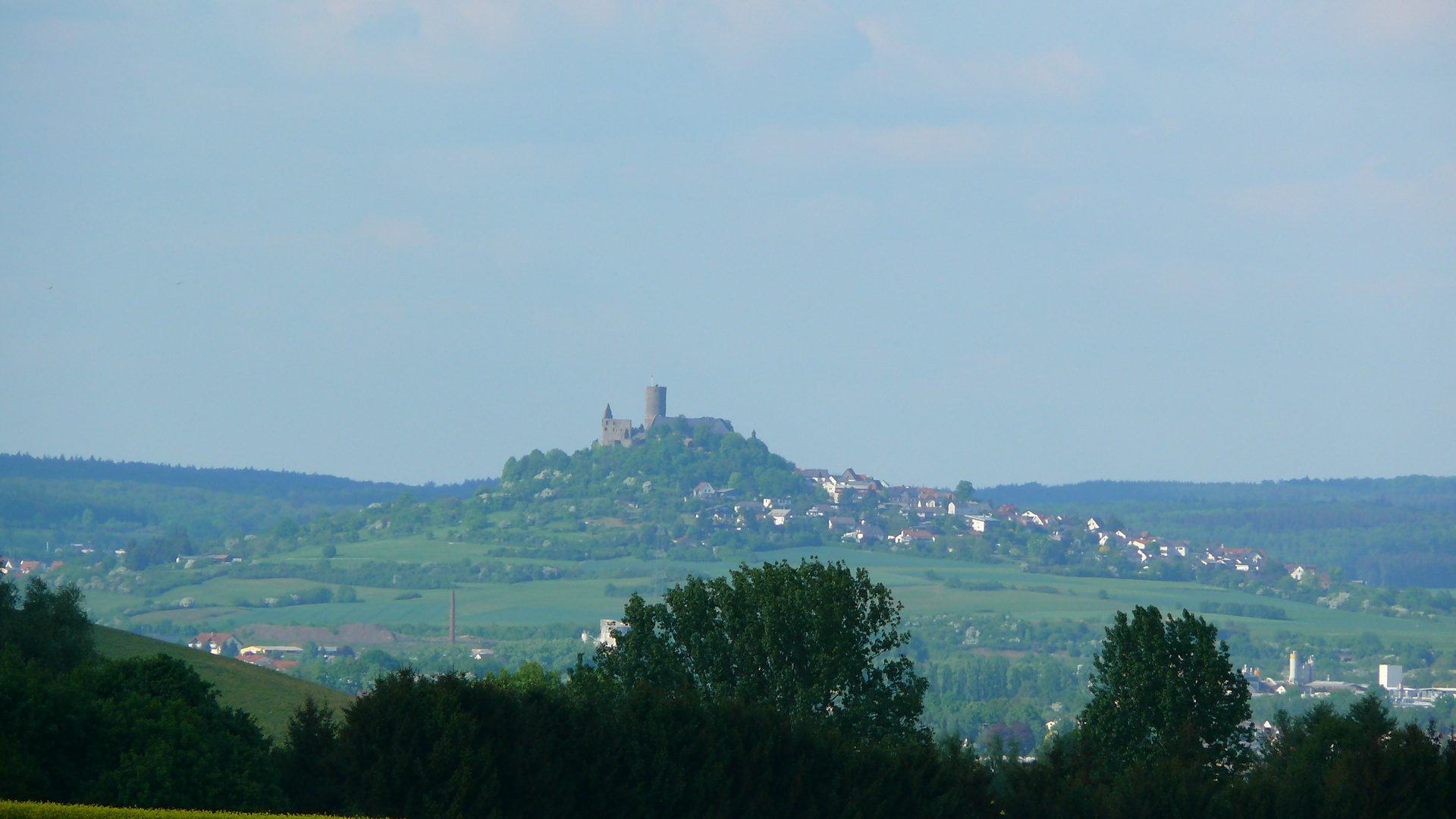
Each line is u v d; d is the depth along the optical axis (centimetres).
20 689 14712
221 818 12325
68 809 11856
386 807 16425
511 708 18138
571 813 17862
